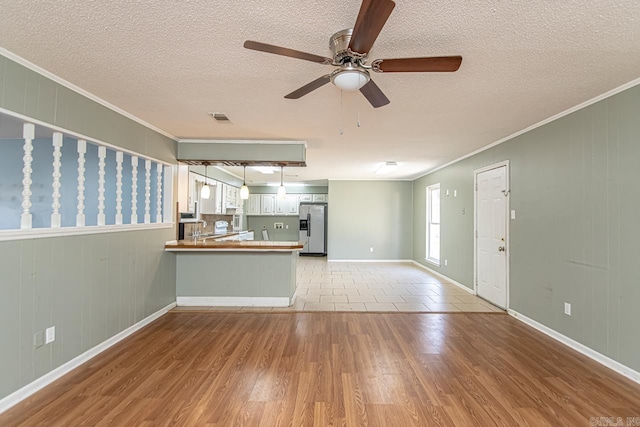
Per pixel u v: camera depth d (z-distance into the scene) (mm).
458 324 3592
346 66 1708
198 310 4074
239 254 4277
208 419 1896
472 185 4992
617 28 1688
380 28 1380
